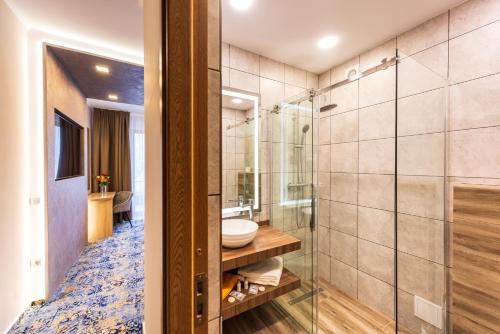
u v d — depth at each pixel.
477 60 1.38
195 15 0.53
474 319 1.31
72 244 2.79
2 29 1.64
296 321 1.82
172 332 0.50
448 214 1.51
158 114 0.60
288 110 2.05
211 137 0.62
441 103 1.52
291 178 2.02
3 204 1.65
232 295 1.50
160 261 0.58
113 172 4.75
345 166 2.23
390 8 1.50
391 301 1.84
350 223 2.18
